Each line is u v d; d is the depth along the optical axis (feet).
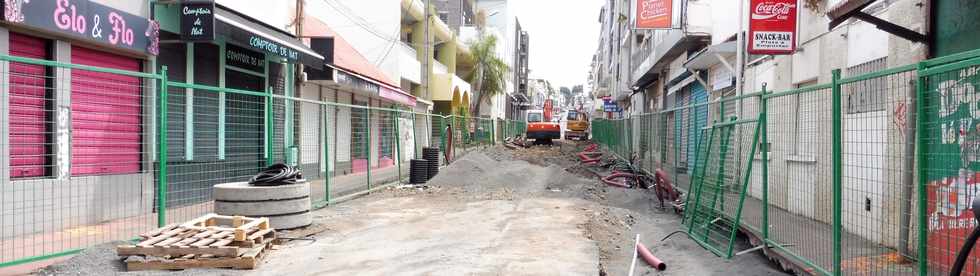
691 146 36.37
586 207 37.52
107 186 28.19
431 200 40.93
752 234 24.31
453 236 27.02
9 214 23.59
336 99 61.41
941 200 14.03
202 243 21.24
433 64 115.96
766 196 22.74
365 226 29.91
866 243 17.44
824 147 18.70
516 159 74.18
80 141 27.40
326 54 51.31
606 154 88.12
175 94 33.01
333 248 24.35
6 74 23.84
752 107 26.50
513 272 20.30
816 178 19.20
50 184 25.32
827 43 30.37
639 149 56.03
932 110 14.06
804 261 19.31
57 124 25.91
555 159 80.28
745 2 44.01
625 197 42.96
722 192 27.84
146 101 30.89
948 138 14.06
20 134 24.72
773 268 22.02
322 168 44.42
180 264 20.49
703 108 33.86
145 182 30.27
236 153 36.42
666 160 43.34
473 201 40.50
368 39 82.02
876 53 25.25
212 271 20.40
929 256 14.01
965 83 14.07
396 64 85.35
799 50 33.96
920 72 13.96
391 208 36.73
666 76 84.89
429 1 111.14
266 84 44.65
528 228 29.19
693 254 25.38
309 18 63.93
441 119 71.36
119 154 29.35
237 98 40.45
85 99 27.76
